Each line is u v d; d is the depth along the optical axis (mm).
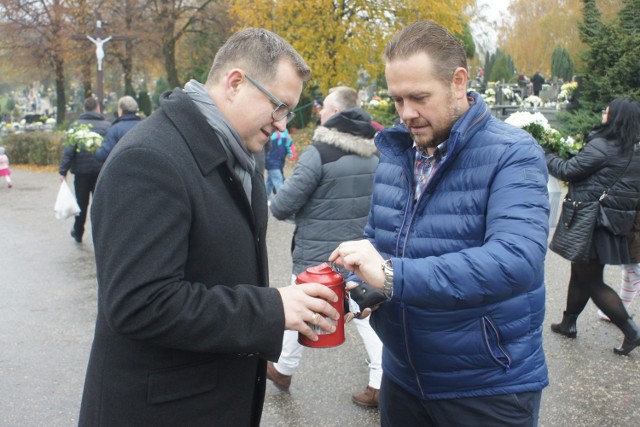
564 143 4363
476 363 1812
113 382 1630
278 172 10367
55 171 17109
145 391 1608
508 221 1658
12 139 18938
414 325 1857
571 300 4410
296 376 3977
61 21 26281
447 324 1808
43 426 3359
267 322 1568
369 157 3539
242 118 1696
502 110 16266
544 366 1901
